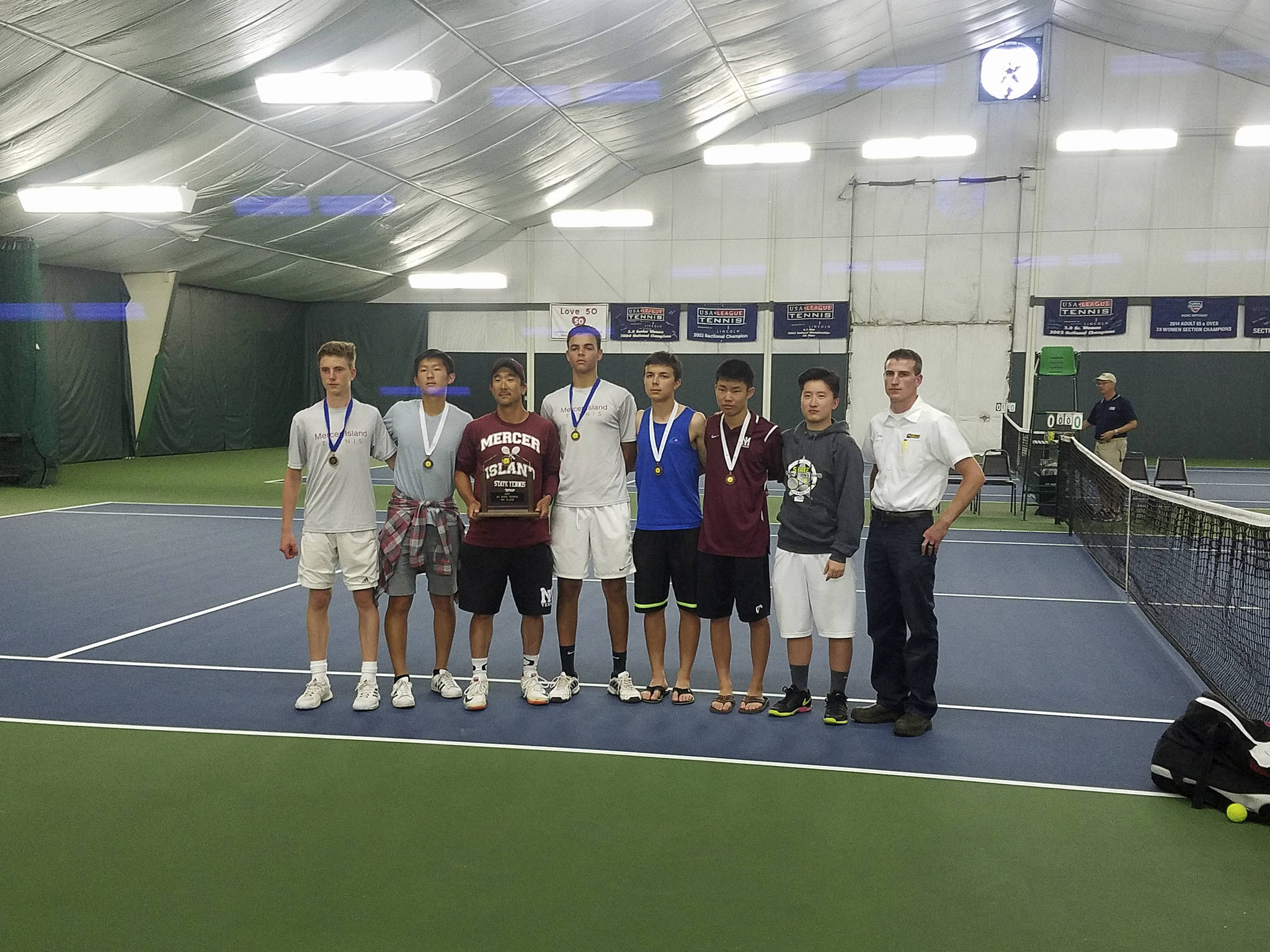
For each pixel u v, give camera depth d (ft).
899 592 15.57
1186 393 69.56
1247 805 12.12
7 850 11.14
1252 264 67.97
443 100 46.78
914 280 72.08
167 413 70.90
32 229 51.75
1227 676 18.12
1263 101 66.64
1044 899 10.23
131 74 37.42
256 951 9.18
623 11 42.93
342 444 16.14
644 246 76.13
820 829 11.85
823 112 72.28
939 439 15.08
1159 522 29.76
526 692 16.72
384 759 14.01
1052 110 69.46
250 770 13.56
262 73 39.58
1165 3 56.80
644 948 9.28
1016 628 22.39
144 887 10.34
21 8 31.17
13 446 49.93
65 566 28.53
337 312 83.76
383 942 9.34
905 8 54.60
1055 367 46.19
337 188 55.21
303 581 16.31
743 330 74.95
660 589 16.81
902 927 9.68
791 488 15.85
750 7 46.91
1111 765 14.01
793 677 16.30
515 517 15.93
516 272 78.69
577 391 17.03
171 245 61.11
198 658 19.13
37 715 15.72
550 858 11.06
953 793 12.97
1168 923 9.79
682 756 14.26
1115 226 69.36
